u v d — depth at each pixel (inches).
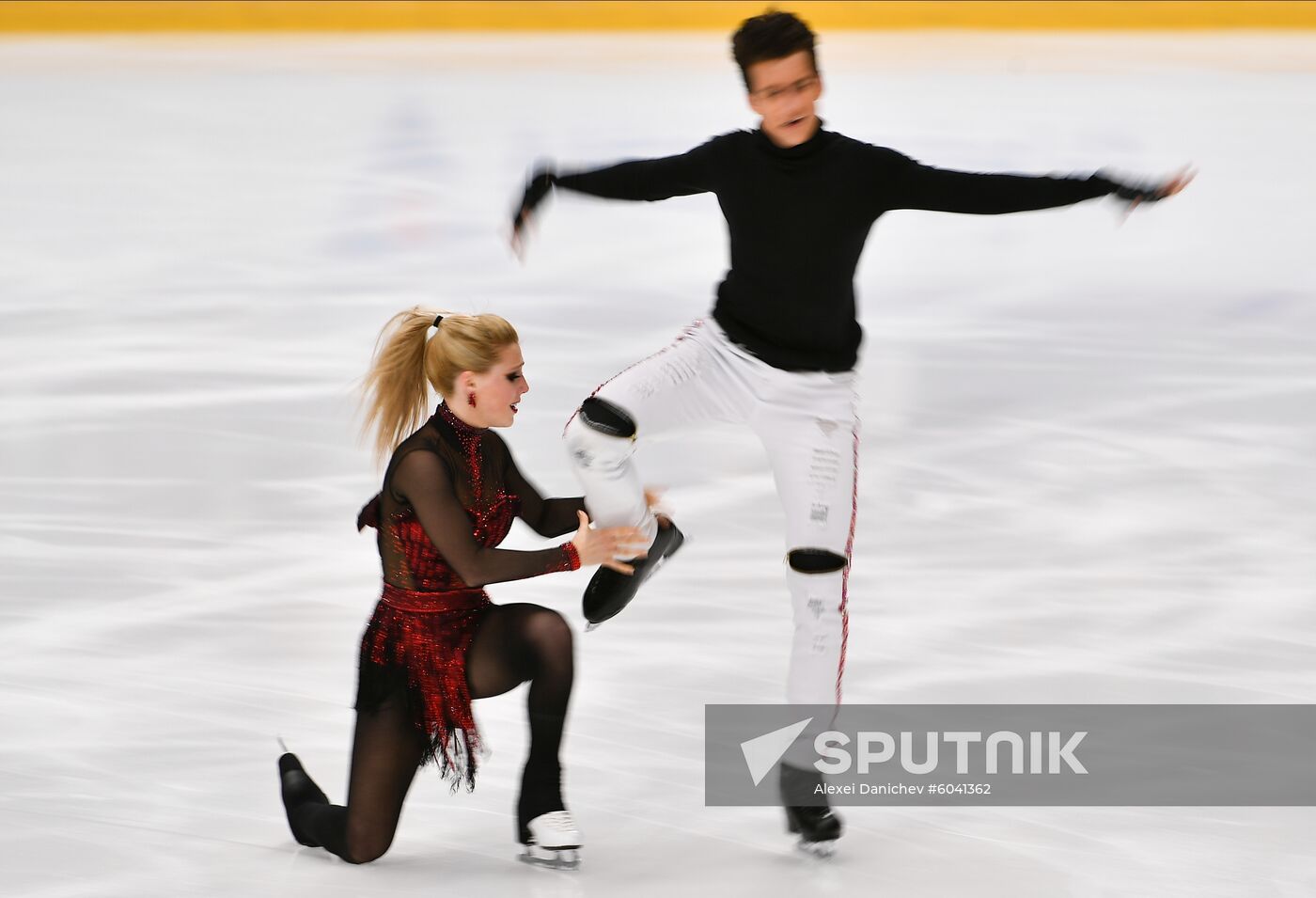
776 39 392.2
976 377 938.1
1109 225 1439.5
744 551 653.3
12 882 386.3
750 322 427.2
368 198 1523.1
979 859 410.0
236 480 739.4
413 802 449.4
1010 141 1740.9
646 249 1328.7
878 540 668.7
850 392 433.1
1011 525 687.1
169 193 1561.3
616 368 951.0
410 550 401.4
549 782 403.2
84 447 786.2
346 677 530.0
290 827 416.2
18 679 521.7
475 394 402.3
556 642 399.9
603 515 426.6
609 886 394.0
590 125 1897.1
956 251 1347.2
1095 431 828.0
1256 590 611.8
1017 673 534.6
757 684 526.6
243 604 593.0
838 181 405.4
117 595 599.8
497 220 1419.8
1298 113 1963.6
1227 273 1237.1
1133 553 652.1
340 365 948.6
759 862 408.8
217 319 1073.5
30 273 1229.7
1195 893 390.6
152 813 430.3
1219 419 846.5
